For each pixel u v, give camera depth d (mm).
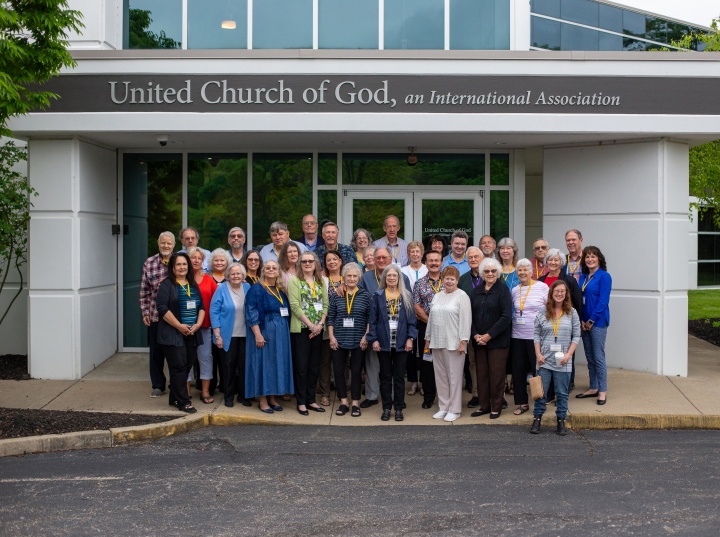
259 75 10805
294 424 9086
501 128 10883
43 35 8688
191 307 9164
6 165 12656
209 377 9641
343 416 9422
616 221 11586
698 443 8305
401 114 10836
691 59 10836
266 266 9219
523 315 9195
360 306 9375
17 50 7965
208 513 6129
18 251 11805
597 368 9672
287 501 6410
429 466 7422
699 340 15375
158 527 5824
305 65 10789
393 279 9211
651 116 10859
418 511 6160
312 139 11766
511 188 12734
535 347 8898
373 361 9922
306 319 9289
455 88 10820
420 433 8719
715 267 29453
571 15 17609
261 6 12266
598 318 9664
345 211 12789
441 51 10805
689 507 6203
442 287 9422
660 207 11211
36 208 11031
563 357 8461
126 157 12648
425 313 9695
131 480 6980
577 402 9703
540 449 8039
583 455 7801
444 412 9359
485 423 9133
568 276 9555
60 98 10766
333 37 12266
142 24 12258
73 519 5984
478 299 9250
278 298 9297
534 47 16453
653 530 5711
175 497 6508
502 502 6359
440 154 12766
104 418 8844
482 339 9125
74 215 11047
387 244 11164
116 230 12445
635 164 11406
